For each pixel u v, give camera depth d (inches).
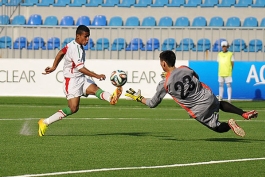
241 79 1736.0
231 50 1881.2
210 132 954.1
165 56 743.7
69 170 577.0
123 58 1861.5
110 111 1378.0
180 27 1820.9
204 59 1849.2
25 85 1787.6
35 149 724.0
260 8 2050.9
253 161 642.2
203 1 2112.5
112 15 2090.3
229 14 2057.1
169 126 1049.5
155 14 2076.8
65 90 848.3
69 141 807.7
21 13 2113.7
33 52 1881.2
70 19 2068.2
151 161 637.3
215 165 614.5
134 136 882.8
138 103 1636.3
